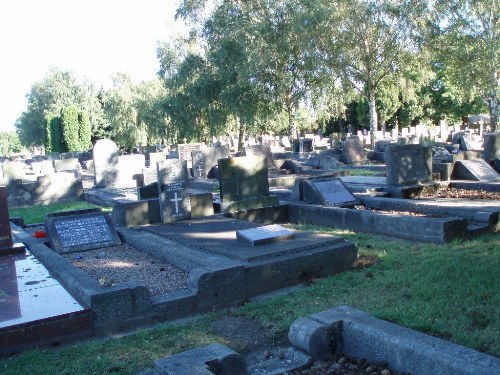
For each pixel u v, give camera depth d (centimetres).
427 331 491
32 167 3725
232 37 3316
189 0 3797
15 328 536
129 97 5569
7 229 915
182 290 661
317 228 1114
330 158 2339
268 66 3303
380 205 1208
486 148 1703
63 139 6356
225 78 3422
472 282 621
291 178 1786
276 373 435
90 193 1936
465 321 504
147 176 2070
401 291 626
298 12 3098
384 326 439
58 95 7806
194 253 790
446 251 813
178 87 3959
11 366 495
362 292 645
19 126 8812
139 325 604
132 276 761
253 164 1216
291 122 3716
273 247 776
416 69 3403
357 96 4109
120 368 484
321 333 453
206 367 385
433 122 5928
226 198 1180
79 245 959
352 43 3234
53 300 618
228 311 636
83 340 568
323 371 429
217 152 2180
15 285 696
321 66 3212
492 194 1286
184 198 1110
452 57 3192
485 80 3148
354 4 3084
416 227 927
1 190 911
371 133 3506
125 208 1074
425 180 1380
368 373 415
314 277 748
